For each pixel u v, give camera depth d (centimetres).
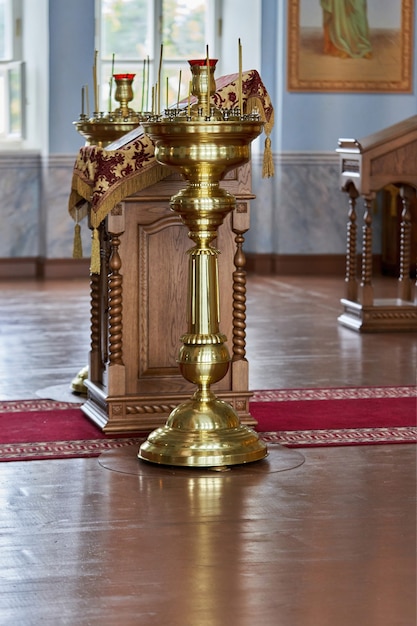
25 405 560
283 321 864
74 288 1077
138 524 371
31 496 404
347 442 484
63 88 1143
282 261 1211
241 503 395
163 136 427
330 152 1203
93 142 585
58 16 1136
